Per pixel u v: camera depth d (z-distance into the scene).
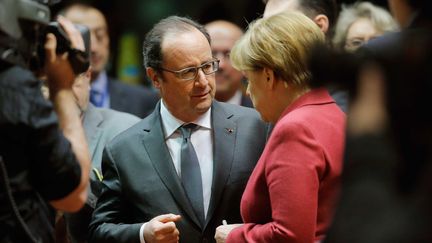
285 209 6.83
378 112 4.17
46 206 6.33
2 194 5.80
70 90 6.43
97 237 8.49
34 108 5.82
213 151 8.59
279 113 7.48
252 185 7.43
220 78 11.99
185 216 8.38
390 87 4.16
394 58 4.18
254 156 8.58
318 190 7.01
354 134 4.20
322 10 9.31
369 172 4.11
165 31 8.55
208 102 8.48
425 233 3.92
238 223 8.46
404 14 4.86
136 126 8.85
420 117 4.09
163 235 7.94
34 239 5.93
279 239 6.85
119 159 8.63
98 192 9.15
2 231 5.83
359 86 4.23
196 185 8.45
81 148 6.25
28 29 6.02
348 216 4.10
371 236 3.99
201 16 15.36
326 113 7.19
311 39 7.26
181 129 8.66
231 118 8.79
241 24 15.91
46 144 5.84
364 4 11.02
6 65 5.89
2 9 5.76
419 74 4.12
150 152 8.57
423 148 4.08
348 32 10.71
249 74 7.48
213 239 8.38
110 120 10.10
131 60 16.16
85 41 6.71
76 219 9.07
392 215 4.00
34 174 6.01
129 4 16.41
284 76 7.27
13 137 5.80
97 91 13.03
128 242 8.19
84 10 12.90
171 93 8.49
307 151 6.92
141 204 8.46
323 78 4.29
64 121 6.29
